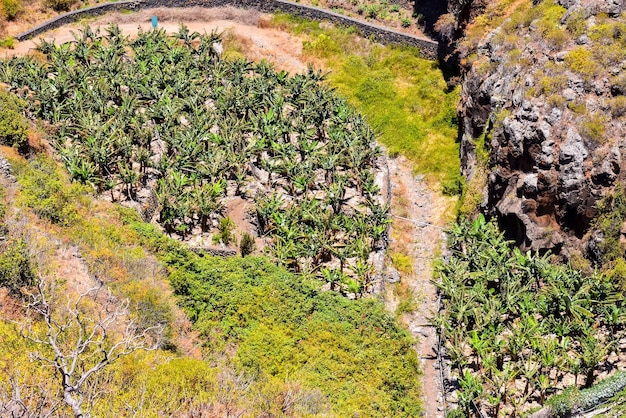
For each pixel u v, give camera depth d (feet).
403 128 156.66
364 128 143.02
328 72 163.02
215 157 128.47
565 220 111.65
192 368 77.00
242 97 148.36
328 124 150.61
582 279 103.24
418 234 129.80
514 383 95.50
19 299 79.41
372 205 123.24
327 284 112.06
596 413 86.84
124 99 144.25
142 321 86.63
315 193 132.77
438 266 115.14
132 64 162.71
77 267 90.94
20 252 83.05
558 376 95.81
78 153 126.21
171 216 117.50
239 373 84.48
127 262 96.89
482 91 134.51
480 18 154.10
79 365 69.62
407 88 167.43
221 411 72.08
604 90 113.80
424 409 93.61
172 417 68.39
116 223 109.29
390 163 149.59
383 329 101.50
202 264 106.63
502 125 121.80
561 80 116.06
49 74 160.04
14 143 118.32
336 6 194.80
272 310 99.55
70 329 75.05
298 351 93.61
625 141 109.81
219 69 160.56
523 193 115.03
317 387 86.69
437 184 142.61
